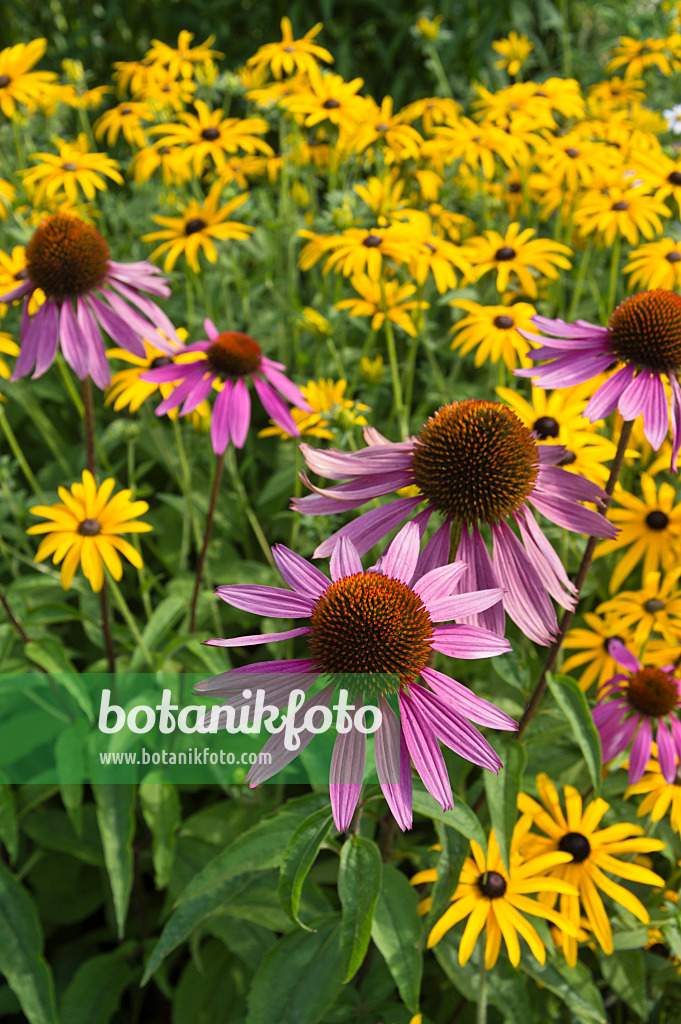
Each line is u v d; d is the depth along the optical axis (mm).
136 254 822
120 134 1302
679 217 772
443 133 777
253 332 778
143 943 619
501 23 1374
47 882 653
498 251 680
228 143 761
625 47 993
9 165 904
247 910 552
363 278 671
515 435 445
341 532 457
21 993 541
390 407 773
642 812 538
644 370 472
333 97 780
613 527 450
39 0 1564
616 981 545
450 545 451
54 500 673
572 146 753
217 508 725
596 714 546
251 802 621
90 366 551
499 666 514
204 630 632
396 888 487
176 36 1517
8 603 580
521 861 510
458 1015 580
